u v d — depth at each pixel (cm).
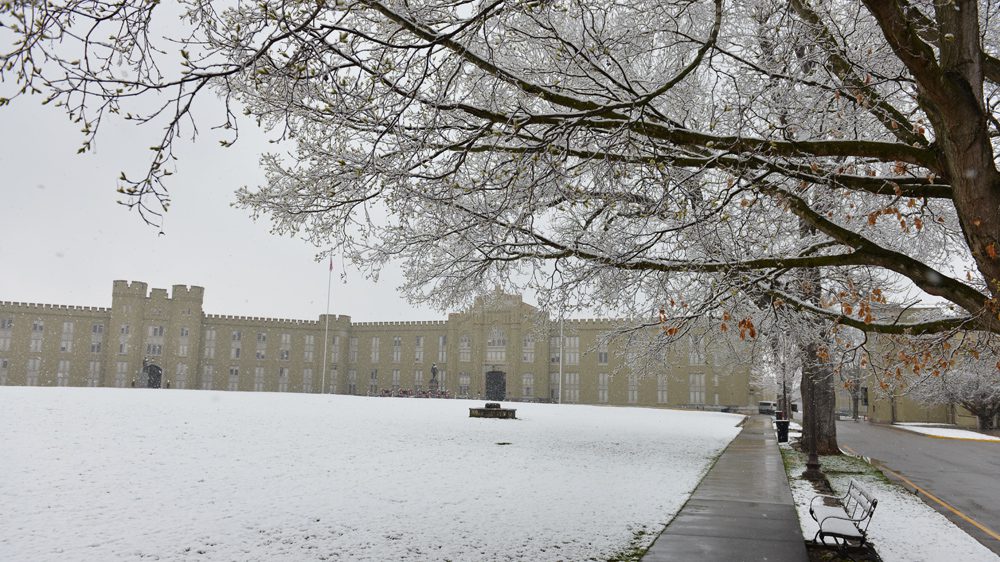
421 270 1012
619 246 877
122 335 8862
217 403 3347
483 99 766
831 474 1759
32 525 896
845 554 874
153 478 1287
